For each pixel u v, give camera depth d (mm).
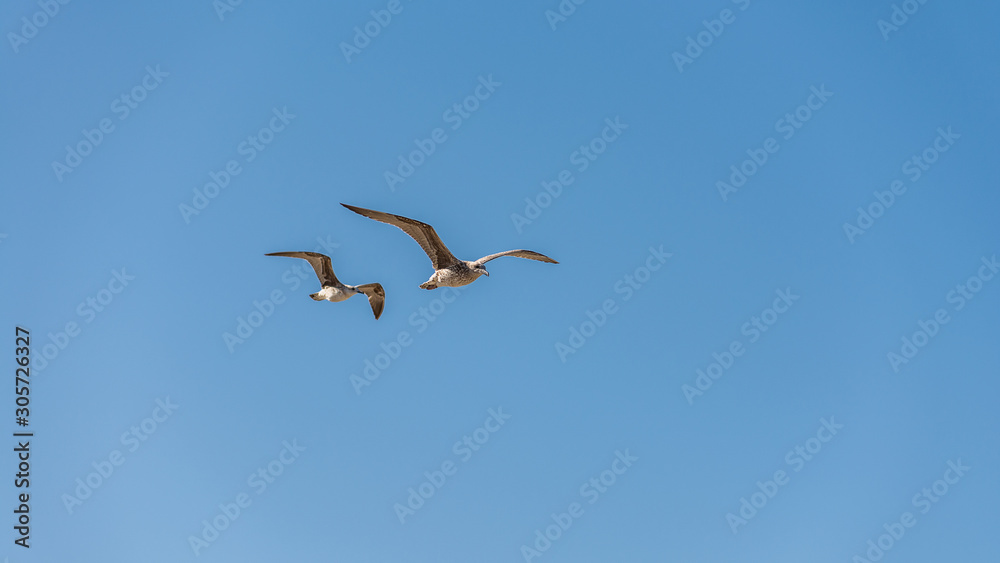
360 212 21828
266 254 23891
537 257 26438
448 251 23266
